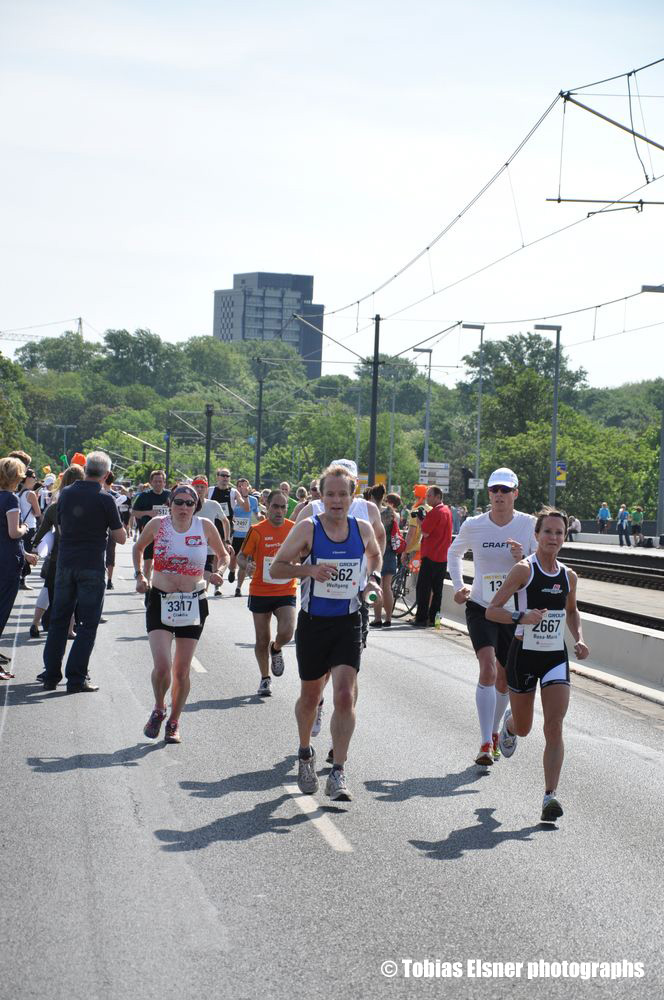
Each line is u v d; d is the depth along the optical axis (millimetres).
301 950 4660
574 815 6855
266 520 10445
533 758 8391
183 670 8422
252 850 5969
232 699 10312
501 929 4965
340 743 6934
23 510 14906
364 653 13820
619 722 9938
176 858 5805
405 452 113875
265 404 162625
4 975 4359
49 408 194375
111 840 6070
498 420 115812
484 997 4277
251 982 4348
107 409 188250
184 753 8117
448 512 16766
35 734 8570
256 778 7477
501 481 8117
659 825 6688
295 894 5320
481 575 8234
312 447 114750
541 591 6965
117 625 15438
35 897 5199
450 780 7617
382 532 8047
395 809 6855
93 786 7145
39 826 6285
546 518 6953
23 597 18500
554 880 5633
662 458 49094
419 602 16891
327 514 6961
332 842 6148
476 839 6293
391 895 5344
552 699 6812
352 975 4434
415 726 9391
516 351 148125
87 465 10477
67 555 10398
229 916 5020
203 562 8391
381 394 188000
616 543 56656
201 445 129875
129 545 36688
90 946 4656
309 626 7031
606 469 89438
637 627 12930
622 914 5191
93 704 9828
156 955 4578
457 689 11336
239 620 16594
